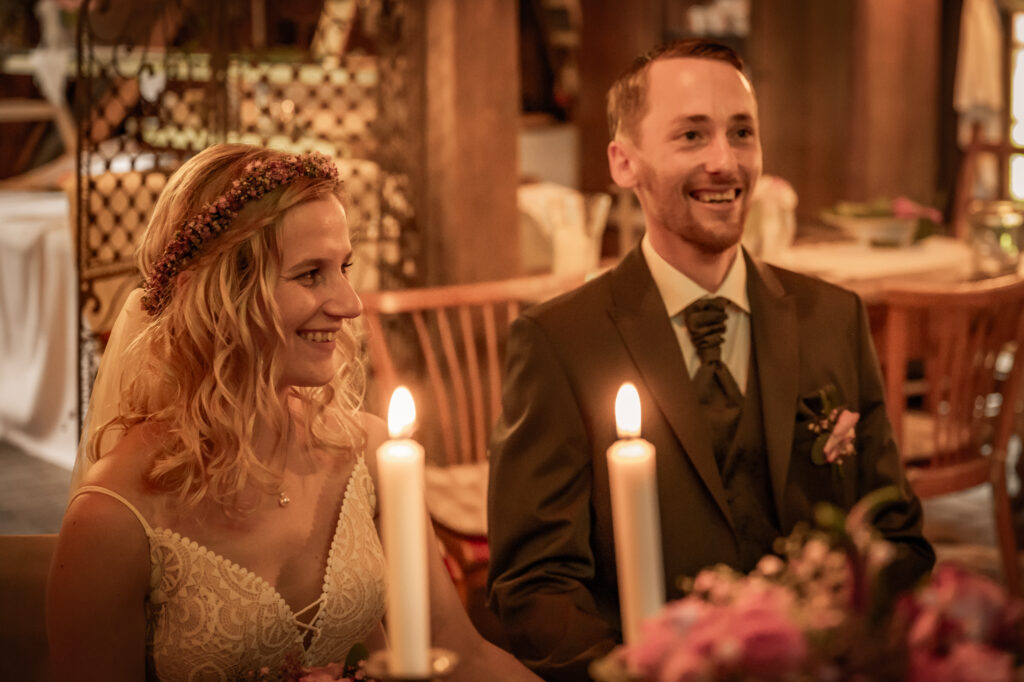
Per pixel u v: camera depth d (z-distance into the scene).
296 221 1.44
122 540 1.40
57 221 4.68
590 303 1.73
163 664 1.45
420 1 3.61
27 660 1.59
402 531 0.87
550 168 5.89
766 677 0.78
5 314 4.94
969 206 5.25
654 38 5.91
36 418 4.90
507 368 1.75
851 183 5.21
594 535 1.68
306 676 1.39
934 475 3.13
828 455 1.69
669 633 0.82
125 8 3.45
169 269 1.44
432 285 3.73
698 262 1.70
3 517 4.20
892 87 5.19
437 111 3.64
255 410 1.45
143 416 1.49
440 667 0.90
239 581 1.45
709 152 1.64
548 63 5.52
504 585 1.65
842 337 1.77
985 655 0.79
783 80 5.41
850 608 0.87
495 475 1.71
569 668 1.52
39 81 6.51
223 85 3.50
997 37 6.20
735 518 1.67
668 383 1.66
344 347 1.63
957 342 3.06
